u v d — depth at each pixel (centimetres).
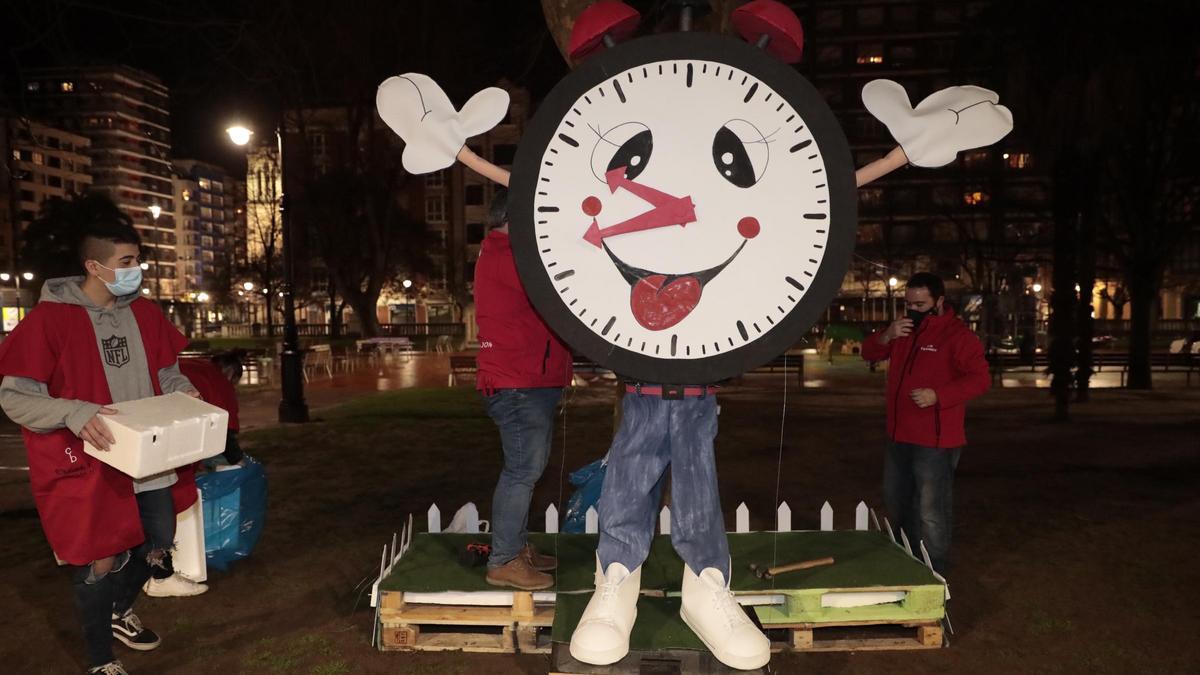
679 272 254
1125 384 1775
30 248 5466
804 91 251
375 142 3438
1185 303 5472
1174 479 748
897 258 5100
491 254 343
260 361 2209
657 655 276
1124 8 1203
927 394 390
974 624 393
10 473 812
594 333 255
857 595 353
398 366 2600
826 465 833
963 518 600
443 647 356
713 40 251
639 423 275
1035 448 928
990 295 3097
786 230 253
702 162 253
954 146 260
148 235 11369
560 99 252
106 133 10481
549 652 353
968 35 1327
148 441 282
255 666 347
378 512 632
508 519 352
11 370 292
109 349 319
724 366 254
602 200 254
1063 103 1220
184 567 437
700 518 274
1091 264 1430
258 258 6062
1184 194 1551
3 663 353
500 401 346
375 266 3584
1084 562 491
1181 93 1420
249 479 491
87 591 311
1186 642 371
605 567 276
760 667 259
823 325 3769
